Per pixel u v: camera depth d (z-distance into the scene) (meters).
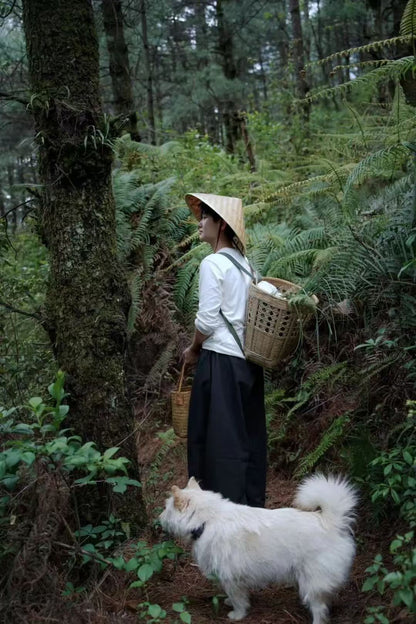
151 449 4.81
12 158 10.01
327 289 4.44
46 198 3.34
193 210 3.59
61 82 3.21
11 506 3.05
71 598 2.85
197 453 3.19
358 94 7.08
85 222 3.29
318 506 2.78
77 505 3.26
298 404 4.16
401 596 2.24
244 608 2.81
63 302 3.31
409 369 3.63
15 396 4.17
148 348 5.46
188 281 5.46
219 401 3.10
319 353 4.16
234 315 3.20
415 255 3.98
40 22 3.21
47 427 2.75
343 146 6.20
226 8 13.59
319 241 4.86
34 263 7.32
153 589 3.09
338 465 3.84
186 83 14.78
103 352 3.30
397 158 4.42
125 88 7.90
